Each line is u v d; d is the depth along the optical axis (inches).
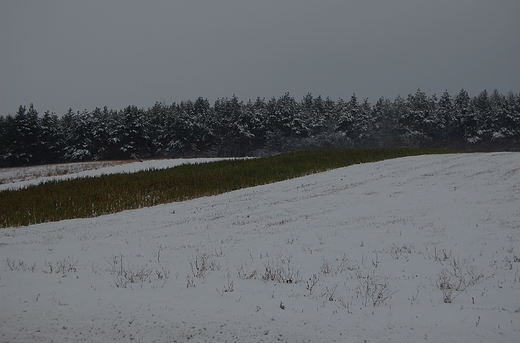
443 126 3223.4
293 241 468.1
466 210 606.2
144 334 186.5
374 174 1064.2
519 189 752.3
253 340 179.3
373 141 3238.2
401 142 3105.3
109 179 1125.7
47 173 1605.6
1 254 441.1
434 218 565.3
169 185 1024.2
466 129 3171.8
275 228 556.7
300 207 714.2
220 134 3127.5
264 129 3233.3
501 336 186.2
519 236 448.5
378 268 343.3
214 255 408.5
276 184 1021.2
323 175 1104.8
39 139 2822.3
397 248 414.9
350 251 410.3
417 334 186.7
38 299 239.5
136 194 923.4
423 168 1125.1
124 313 209.6
